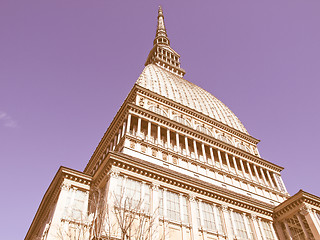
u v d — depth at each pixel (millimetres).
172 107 51500
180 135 44562
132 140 36906
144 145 37625
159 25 115250
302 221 36062
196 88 74125
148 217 26656
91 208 27828
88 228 23562
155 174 31234
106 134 46781
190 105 58969
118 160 29359
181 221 29406
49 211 32438
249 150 55906
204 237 29578
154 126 42875
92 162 52000
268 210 38500
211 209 33656
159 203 28641
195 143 44594
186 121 51188
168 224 28125
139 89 49562
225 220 33125
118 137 40406
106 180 29062
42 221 35750
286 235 37250
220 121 59438
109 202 25047
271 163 51781
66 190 29172
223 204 34938
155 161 36094
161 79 63719
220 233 31422
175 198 31594
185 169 38312
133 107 41594
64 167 30188
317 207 36562
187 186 33125
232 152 48688
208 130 53125
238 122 68000
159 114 43656
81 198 29625
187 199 32438
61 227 25594
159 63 85250
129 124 39156
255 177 48219
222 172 42656
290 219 38125
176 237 27781
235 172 45719
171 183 32219
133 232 24109
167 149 39406
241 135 57812
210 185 37281
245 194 41781
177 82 68375
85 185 30797
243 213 36344
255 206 37469
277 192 46688
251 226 35781
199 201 33125
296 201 36750
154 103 49781
